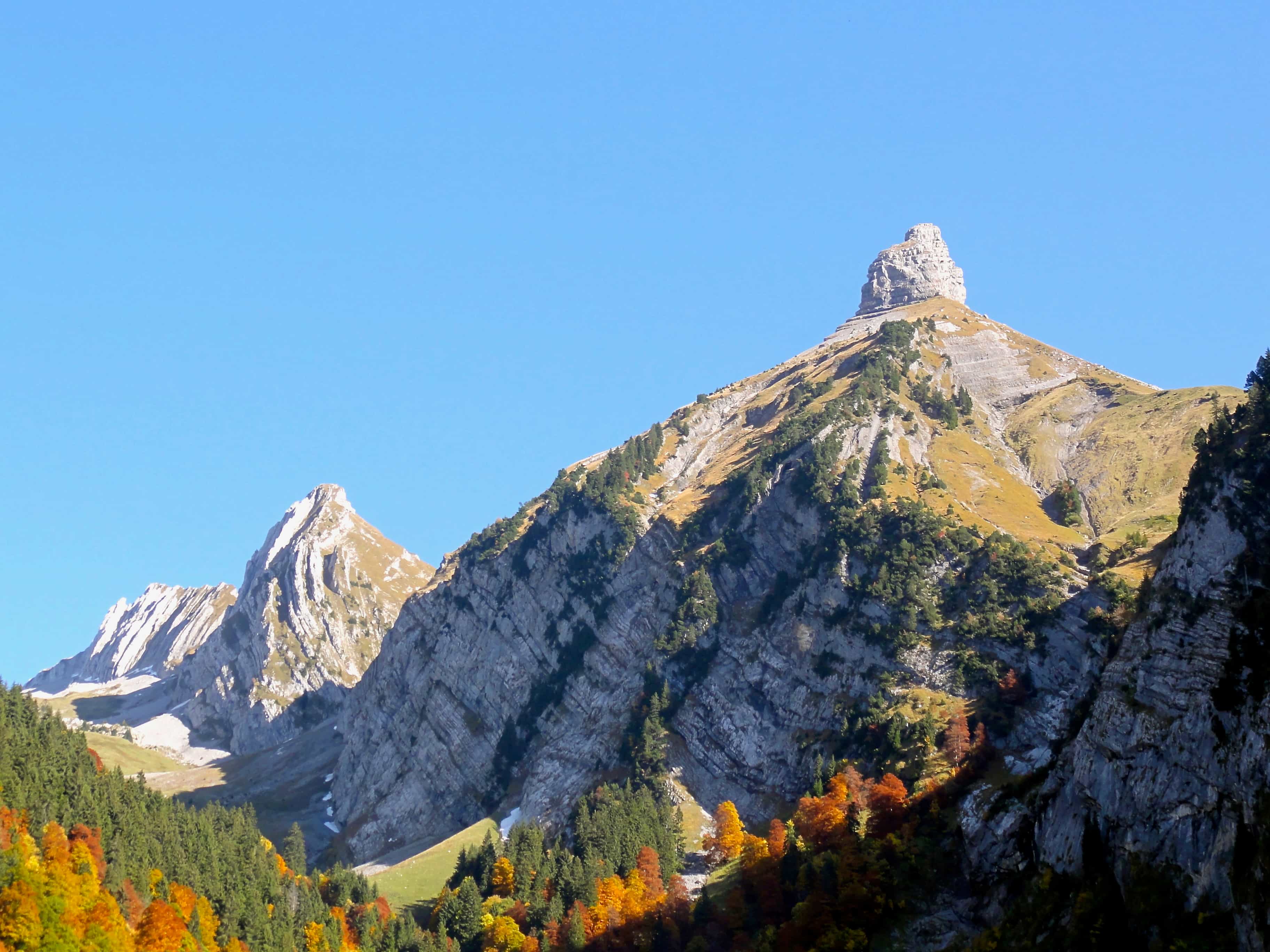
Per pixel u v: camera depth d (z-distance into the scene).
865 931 172.00
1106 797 148.00
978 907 166.75
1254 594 144.88
